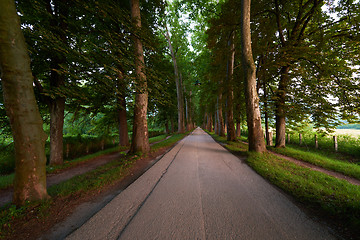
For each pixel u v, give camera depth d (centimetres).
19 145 266
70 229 204
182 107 2445
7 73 249
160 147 934
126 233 185
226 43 1330
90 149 1205
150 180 384
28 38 457
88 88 792
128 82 513
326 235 184
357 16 693
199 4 1303
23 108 265
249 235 182
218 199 279
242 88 1212
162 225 201
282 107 941
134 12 722
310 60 854
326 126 859
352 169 545
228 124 1325
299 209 246
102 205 268
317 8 839
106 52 487
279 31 937
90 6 482
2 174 658
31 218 228
